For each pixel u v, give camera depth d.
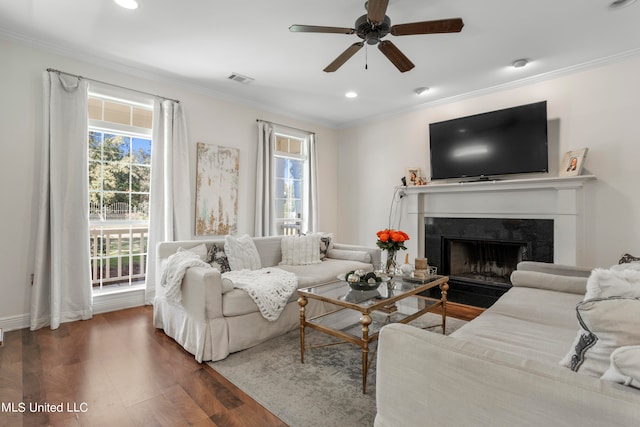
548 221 3.60
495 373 0.88
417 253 4.65
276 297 2.63
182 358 2.33
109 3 2.45
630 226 3.15
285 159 5.24
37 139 2.99
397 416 1.10
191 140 4.03
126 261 3.83
